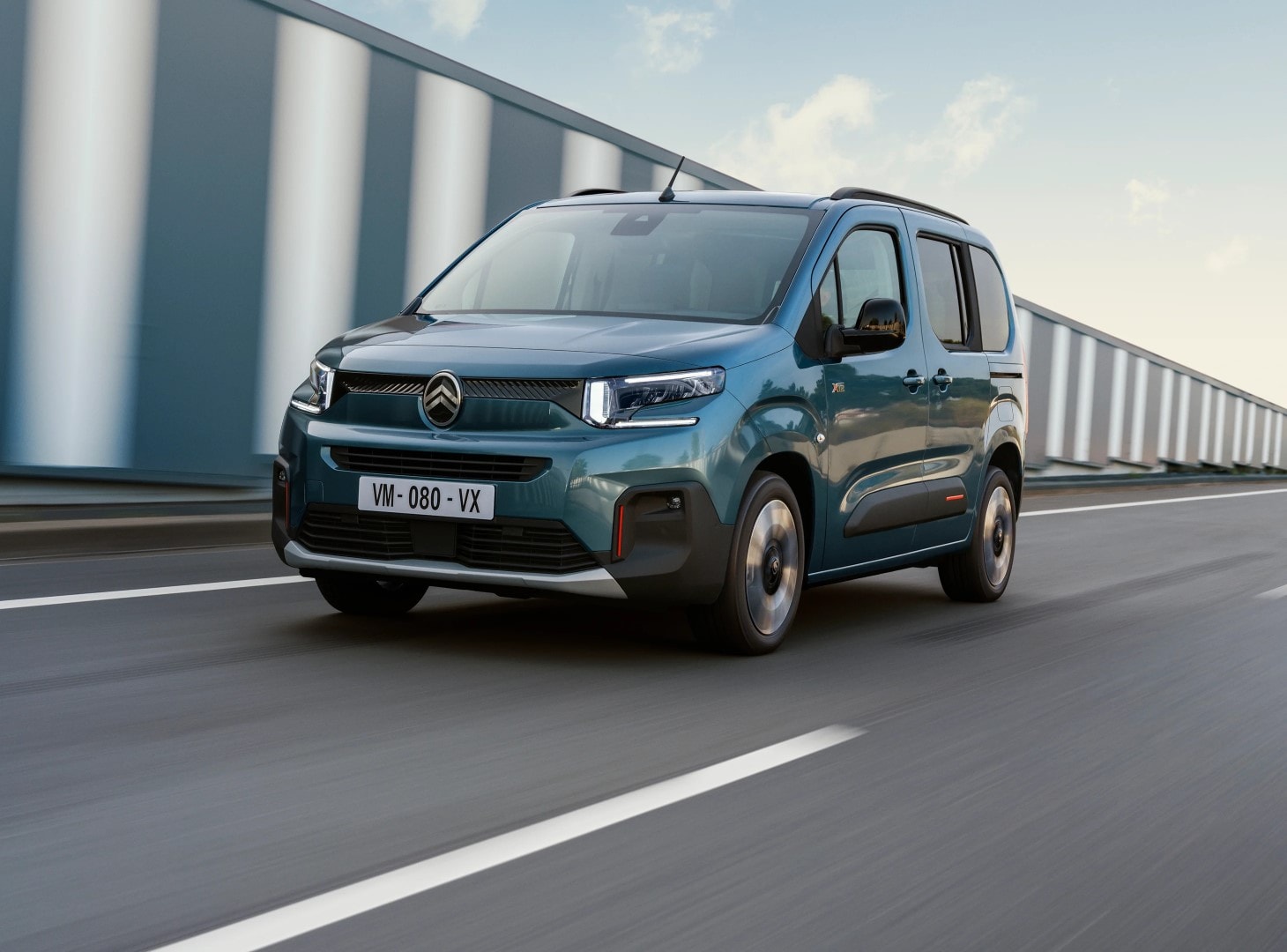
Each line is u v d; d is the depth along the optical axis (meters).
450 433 5.11
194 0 7.89
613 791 3.68
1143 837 3.57
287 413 5.53
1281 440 29.42
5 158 7.05
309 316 8.78
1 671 4.75
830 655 5.74
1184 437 23.12
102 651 5.11
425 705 4.51
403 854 3.12
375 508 5.16
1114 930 2.92
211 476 8.22
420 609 6.22
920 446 6.61
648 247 6.19
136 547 7.59
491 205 10.23
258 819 3.33
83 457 7.52
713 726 4.43
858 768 4.05
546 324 5.58
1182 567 9.62
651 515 5.10
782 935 2.78
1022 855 3.37
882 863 3.24
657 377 5.14
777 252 6.03
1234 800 3.95
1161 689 5.41
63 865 2.98
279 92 8.45
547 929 2.73
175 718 4.23
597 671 5.15
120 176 7.59
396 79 9.29
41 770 3.65
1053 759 4.29
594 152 11.40
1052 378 17.73
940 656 5.87
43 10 7.17
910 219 6.92
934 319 6.90
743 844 3.31
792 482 5.79
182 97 7.87
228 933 2.65
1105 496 17.30
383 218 9.27
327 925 2.70
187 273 7.98
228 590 6.49
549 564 5.04
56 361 7.36
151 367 7.83
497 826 3.35
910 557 6.71
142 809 3.37
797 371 5.65
